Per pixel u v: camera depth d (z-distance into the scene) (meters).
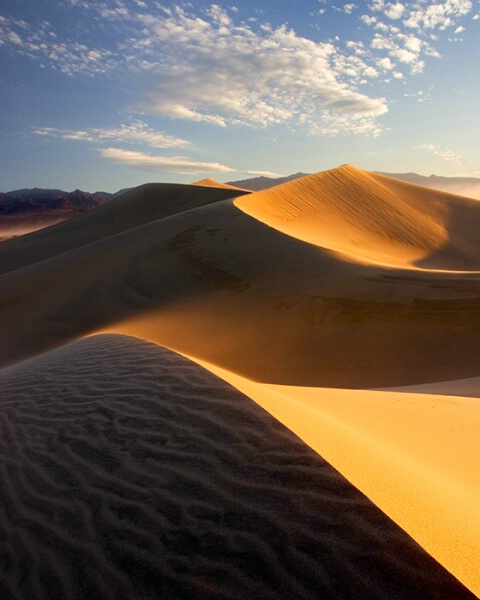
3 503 3.22
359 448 3.23
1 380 6.36
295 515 2.43
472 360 9.68
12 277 21.67
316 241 20.75
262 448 3.07
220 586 2.18
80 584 2.40
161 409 4.00
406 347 10.30
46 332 14.20
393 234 30.39
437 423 4.84
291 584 2.10
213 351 10.59
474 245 32.59
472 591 1.89
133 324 12.59
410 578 1.98
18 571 2.58
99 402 4.50
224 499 2.68
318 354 10.40
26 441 4.07
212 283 15.05
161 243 20.22
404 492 2.62
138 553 2.49
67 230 48.03
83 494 3.10
